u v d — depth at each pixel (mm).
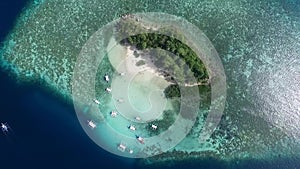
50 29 57844
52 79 54625
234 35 58594
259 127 53094
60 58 55969
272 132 52938
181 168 50531
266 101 54594
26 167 49406
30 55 56188
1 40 57031
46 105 53125
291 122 53625
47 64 55625
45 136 51125
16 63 55625
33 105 53062
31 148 50344
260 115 53750
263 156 51656
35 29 57812
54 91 53906
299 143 52500
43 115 52469
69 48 56594
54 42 57031
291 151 52062
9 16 58438
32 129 51469
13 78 54656
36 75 54844
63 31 57750
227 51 57312
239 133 52594
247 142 52219
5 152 49969
